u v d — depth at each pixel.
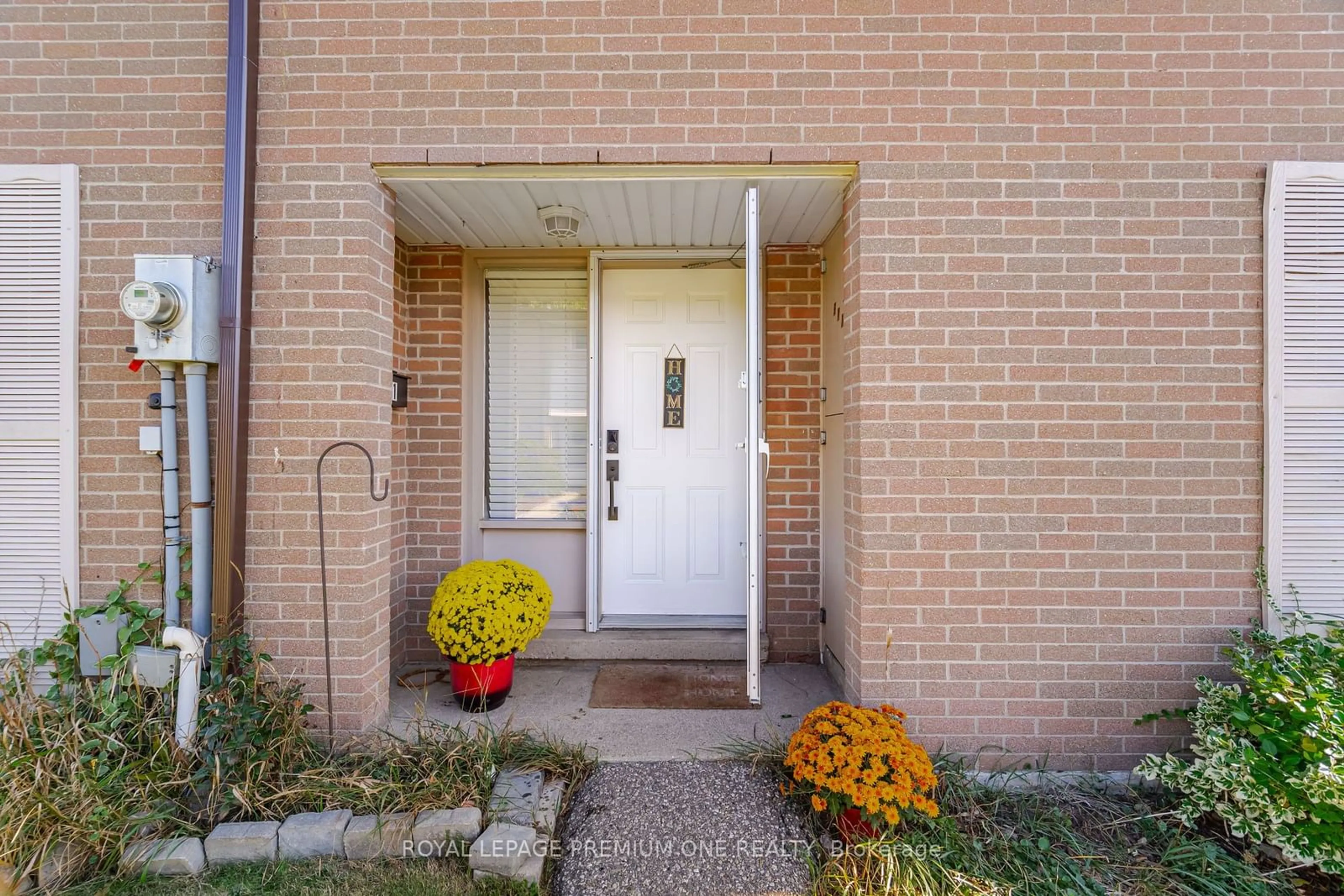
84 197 2.84
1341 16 2.74
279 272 2.79
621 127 2.79
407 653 3.80
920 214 2.77
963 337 2.77
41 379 2.85
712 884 2.17
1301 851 2.13
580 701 3.22
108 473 2.84
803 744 2.38
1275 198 2.72
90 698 2.59
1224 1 2.74
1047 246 2.77
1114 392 2.76
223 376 2.71
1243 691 2.69
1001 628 2.75
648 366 4.00
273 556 2.78
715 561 3.99
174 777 2.42
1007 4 2.75
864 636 2.76
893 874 2.10
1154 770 2.45
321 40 2.80
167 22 2.82
